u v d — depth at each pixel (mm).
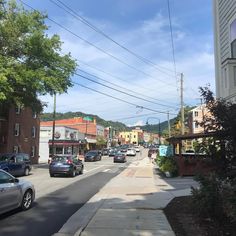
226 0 18391
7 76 35688
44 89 38500
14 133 51781
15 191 12625
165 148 41781
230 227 9734
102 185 23219
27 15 38906
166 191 19406
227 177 8797
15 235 9750
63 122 119688
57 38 40125
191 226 10227
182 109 51875
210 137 9000
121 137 183500
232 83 15641
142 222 10945
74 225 10945
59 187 21891
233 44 17375
